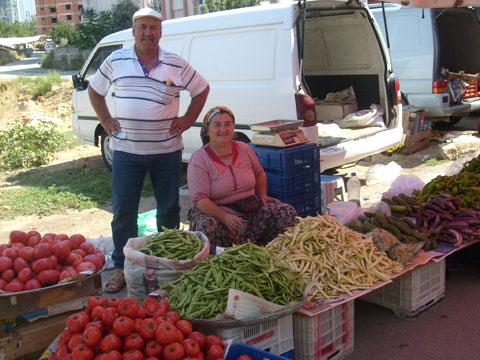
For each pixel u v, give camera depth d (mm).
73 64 43531
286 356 3463
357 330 4238
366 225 4562
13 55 64625
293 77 6449
